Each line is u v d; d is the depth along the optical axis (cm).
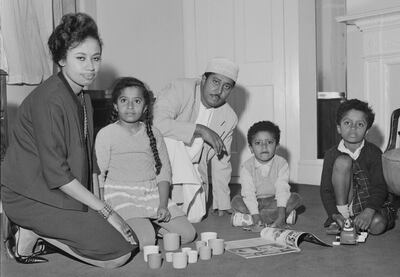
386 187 262
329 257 219
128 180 245
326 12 498
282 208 274
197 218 292
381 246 235
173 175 284
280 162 286
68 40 197
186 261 208
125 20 425
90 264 213
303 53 423
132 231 221
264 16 431
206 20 453
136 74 434
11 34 317
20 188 203
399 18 348
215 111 301
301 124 426
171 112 291
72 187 196
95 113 331
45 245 231
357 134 261
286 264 210
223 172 309
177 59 461
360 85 396
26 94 349
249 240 247
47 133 194
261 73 434
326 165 268
